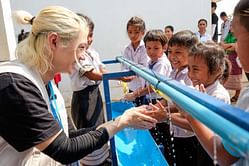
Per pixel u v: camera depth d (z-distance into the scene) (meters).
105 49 4.57
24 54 0.87
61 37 0.83
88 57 2.06
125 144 1.53
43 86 0.85
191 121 0.72
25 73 0.79
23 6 4.17
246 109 0.70
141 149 1.45
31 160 0.87
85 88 2.17
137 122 0.91
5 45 1.57
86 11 4.41
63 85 4.12
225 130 0.36
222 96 1.21
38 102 0.77
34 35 0.86
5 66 0.79
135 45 2.46
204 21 4.60
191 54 1.31
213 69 1.25
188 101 0.52
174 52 1.60
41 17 0.85
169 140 1.60
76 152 0.80
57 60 0.87
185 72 1.55
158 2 4.58
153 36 1.95
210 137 0.69
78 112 2.20
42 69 0.86
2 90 0.73
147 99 1.79
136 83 2.18
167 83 0.74
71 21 0.84
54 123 0.79
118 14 4.50
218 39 5.36
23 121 0.74
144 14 4.59
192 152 1.51
